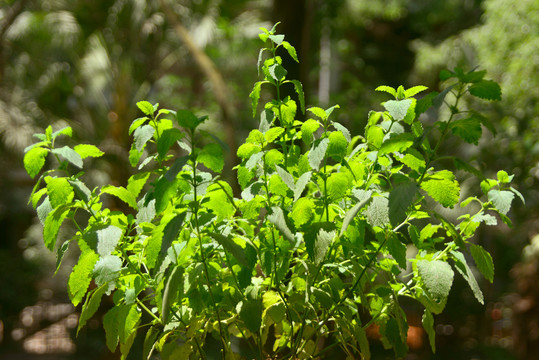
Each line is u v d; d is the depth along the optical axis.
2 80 8.40
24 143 8.03
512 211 6.69
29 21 8.21
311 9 3.34
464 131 1.25
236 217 1.56
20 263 9.01
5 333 9.10
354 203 1.43
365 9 11.09
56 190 1.29
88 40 8.18
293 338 1.51
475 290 1.32
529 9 6.56
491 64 6.86
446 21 11.86
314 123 1.39
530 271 6.64
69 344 8.94
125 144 7.67
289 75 3.09
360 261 1.46
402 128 1.47
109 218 1.36
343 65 11.73
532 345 6.53
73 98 8.55
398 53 12.55
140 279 1.39
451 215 6.55
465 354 8.41
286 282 1.64
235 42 9.36
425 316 1.43
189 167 1.44
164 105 9.52
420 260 1.31
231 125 6.71
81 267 1.26
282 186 1.39
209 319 1.43
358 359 1.51
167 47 8.79
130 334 1.42
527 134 6.21
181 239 1.38
